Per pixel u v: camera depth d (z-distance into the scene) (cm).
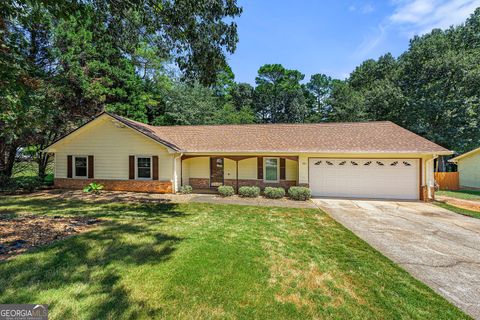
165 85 2398
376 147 1197
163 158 1359
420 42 2705
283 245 556
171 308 315
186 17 732
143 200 1125
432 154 1126
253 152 1298
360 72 3759
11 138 1150
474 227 729
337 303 336
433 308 328
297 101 4172
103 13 724
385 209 978
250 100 4188
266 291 361
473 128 2272
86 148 1431
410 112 2477
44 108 703
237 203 1080
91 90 1482
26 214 811
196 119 2644
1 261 435
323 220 799
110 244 531
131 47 896
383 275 419
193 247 525
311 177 1295
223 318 299
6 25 816
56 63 1422
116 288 356
